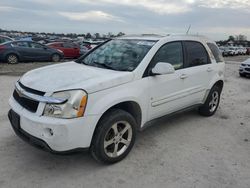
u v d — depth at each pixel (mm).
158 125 5340
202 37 5520
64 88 3197
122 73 3770
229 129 5371
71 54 19828
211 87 5648
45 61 16656
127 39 4824
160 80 4234
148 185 3307
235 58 36094
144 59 4066
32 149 4031
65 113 3117
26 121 3277
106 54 4582
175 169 3699
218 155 4195
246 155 4258
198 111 6117
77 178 3377
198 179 3492
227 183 3445
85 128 3248
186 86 4871
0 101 6387
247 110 6926
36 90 3293
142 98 3932
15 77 9977
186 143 4566
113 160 3689
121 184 3301
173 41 4676
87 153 4016
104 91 3422
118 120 3582
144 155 4047
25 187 3137
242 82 12297
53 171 3502
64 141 3127
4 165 3562
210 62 5582
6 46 14805
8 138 4352
